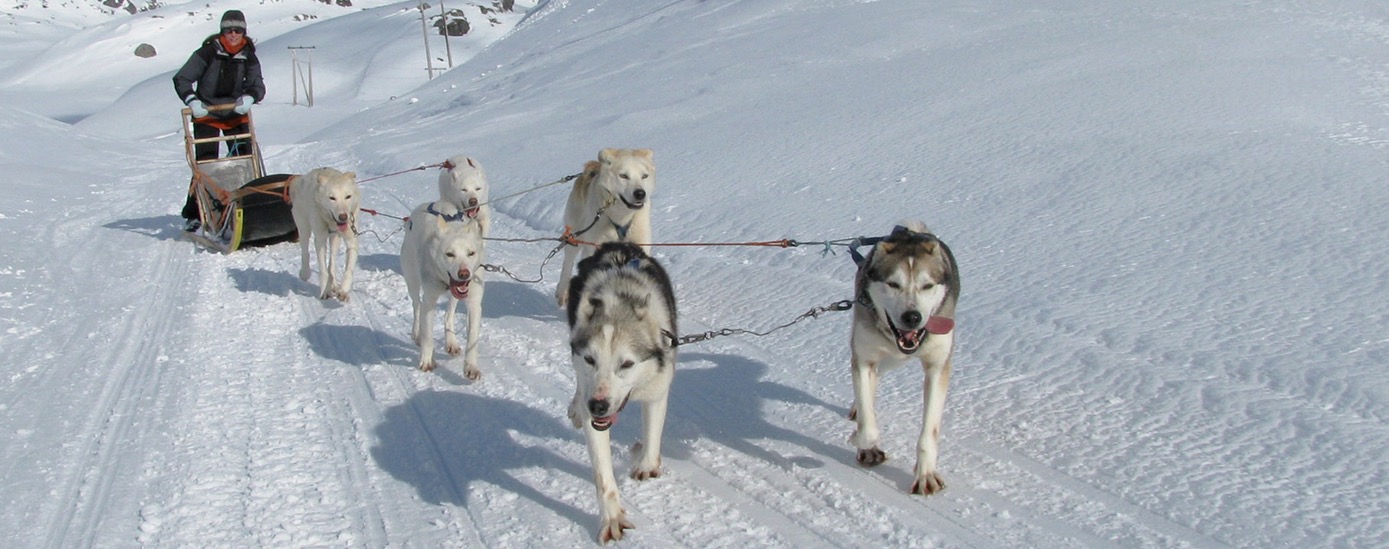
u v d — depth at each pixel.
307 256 8.30
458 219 6.16
